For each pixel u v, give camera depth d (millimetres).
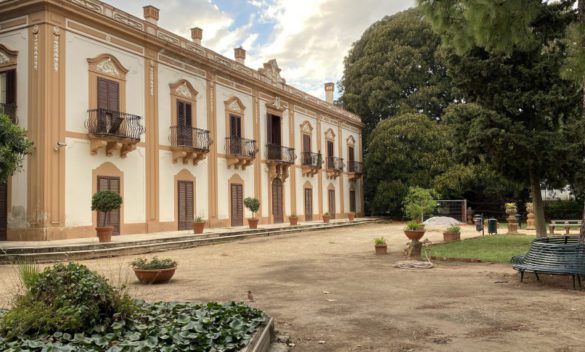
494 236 17812
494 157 13070
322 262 11617
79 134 16234
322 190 32906
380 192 34000
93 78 16781
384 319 5750
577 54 7992
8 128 11969
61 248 13070
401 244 16188
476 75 13008
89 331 4473
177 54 20562
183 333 4359
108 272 10281
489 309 6113
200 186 21719
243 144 24250
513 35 8969
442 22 9242
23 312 4379
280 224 26781
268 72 27422
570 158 12289
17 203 15453
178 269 10914
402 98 37906
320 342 4918
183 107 20875
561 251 7582
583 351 4422
